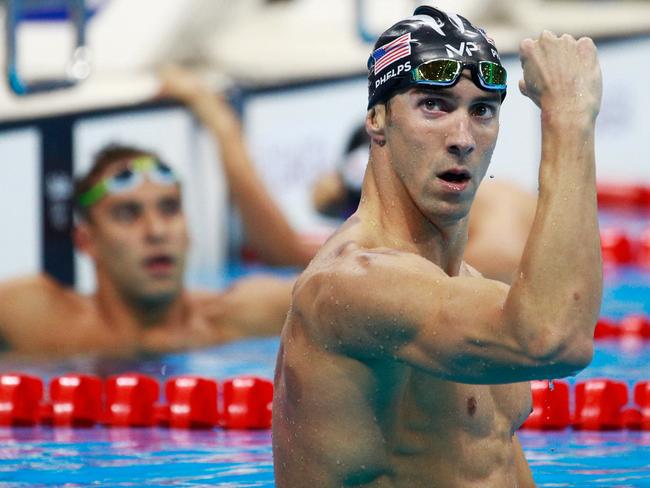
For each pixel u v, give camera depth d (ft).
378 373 26.89
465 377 25.20
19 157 92.53
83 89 95.09
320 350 27.25
